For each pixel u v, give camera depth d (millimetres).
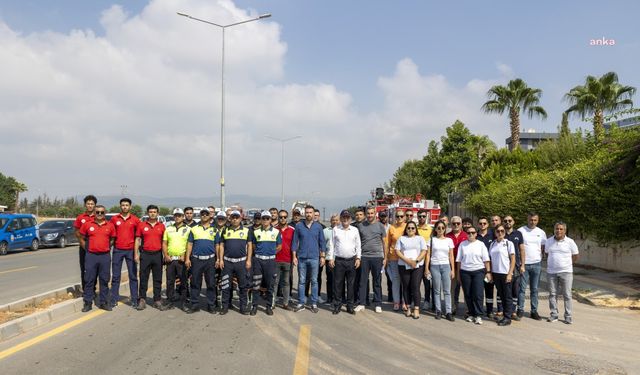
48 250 24438
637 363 6391
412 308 9727
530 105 31656
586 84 26172
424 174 39250
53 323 8070
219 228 9852
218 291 10133
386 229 10328
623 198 12688
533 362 6355
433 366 6113
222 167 28938
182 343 6992
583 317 9391
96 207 9102
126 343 6949
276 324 8305
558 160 19375
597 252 15680
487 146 40062
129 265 9500
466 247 8891
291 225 10562
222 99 29094
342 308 9867
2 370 5738
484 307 9469
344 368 5980
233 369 5883
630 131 13258
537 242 9258
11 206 64812
